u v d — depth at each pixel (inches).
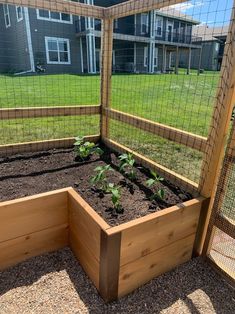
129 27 669.9
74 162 96.7
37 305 56.6
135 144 135.3
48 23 588.1
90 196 73.0
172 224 62.2
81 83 341.1
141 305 57.7
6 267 66.4
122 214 64.9
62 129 153.6
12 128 153.9
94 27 621.3
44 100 242.7
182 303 58.6
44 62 604.1
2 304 56.5
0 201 69.0
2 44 629.9
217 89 60.5
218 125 61.6
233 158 59.4
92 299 58.5
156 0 76.9
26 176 84.6
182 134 74.5
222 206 64.2
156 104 230.4
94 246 58.4
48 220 68.6
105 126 115.6
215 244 72.7
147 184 79.4
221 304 58.7
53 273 65.2
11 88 312.5
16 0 83.6
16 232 64.7
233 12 54.1
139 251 58.4
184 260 70.2
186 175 103.6
